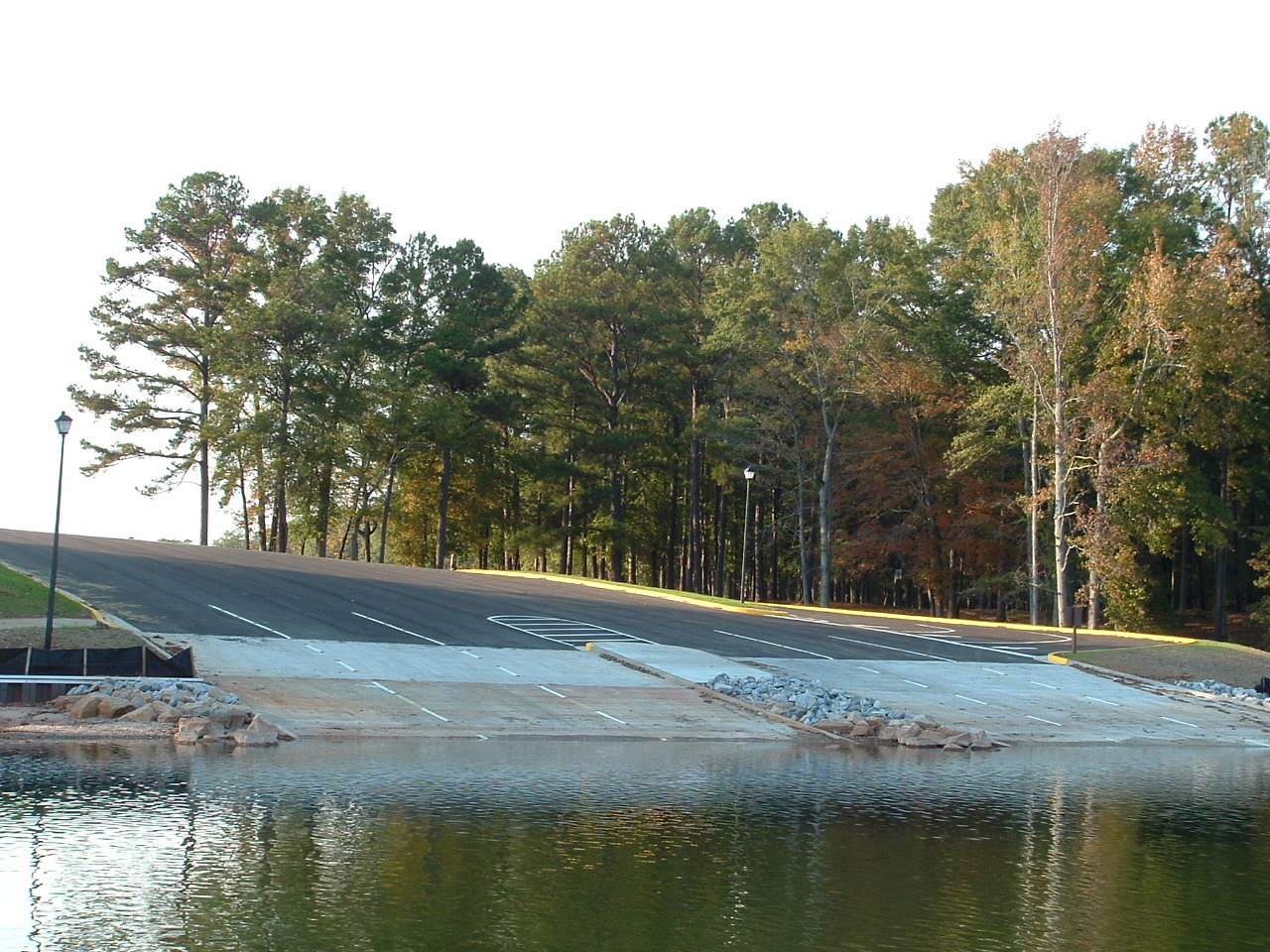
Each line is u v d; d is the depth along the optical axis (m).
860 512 69.69
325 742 21.86
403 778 18.62
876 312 62.38
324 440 67.81
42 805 15.60
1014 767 23.44
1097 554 50.03
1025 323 53.00
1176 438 52.47
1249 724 31.66
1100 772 23.20
